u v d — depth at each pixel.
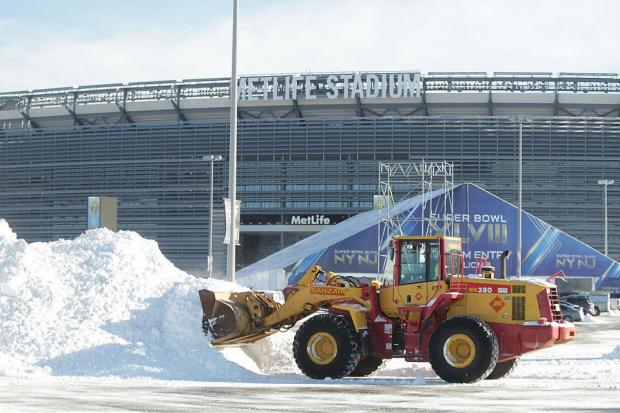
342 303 18.05
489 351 16.39
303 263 61.56
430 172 64.31
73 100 120.81
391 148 109.69
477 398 13.38
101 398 13.02
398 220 61.16
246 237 112.88
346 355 17.12
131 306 19.16
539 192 107.31
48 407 11.74
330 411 11.52
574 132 107.44
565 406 12.15
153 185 113.69
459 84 111.56
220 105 115.06
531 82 110.25
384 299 18.16
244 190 112.38
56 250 20.98
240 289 20.52
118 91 118.81
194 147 112.69
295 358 17.42
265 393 14.04
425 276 17.88
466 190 62.25
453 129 108.81
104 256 20.42
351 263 61.09
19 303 18.70
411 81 110.94
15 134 120.56
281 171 111.75
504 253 18.58
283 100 113.75
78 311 18.80
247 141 112.56
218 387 15.05
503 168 107.88
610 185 107.31
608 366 21.22
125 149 115.12
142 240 21.62
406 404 12.44
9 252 19.89
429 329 17.64
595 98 109.12
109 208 61.62
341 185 110.50
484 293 17.59
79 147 117.12
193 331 18.59
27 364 17.17
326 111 114.69
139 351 17.92
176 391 14.25
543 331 17.12
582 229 106.56
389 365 20.75
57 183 117.75
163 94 117.50
